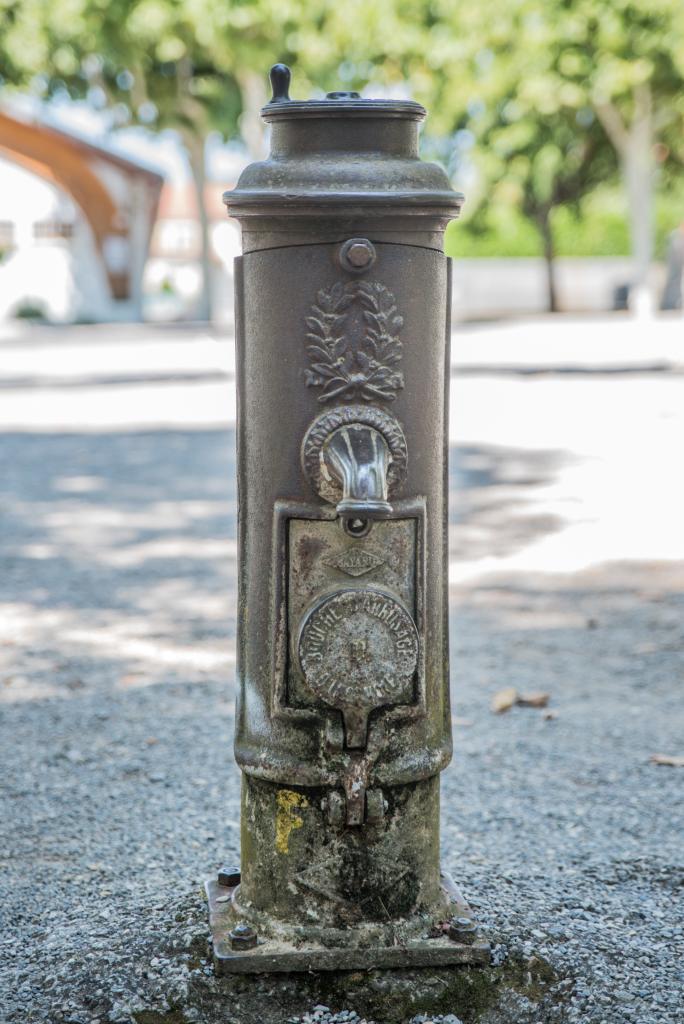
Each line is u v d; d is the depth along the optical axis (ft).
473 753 12.85
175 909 9.04
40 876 9.88
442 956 8.17
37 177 115.96
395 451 8.00
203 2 84.64
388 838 8.27
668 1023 7.65
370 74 88.74
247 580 8.32
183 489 28.53
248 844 8.48
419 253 8.01
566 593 19.40
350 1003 7.85
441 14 83.66
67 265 117.80
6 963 8.40
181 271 141.79
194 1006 7.79
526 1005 7.84
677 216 145.07
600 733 13.39
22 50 87.92
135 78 94.84
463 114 97.66
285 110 7.88
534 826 10.90
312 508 8.02
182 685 15.14
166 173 117.80
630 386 47.88
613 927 8.87
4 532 24.21
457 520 24.85
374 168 7.78
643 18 79.51
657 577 20.29
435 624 8.38
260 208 7.83
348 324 7.92
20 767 12.41
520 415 40.29
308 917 8.25
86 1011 7.75
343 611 7.94
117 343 81.71
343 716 8.07
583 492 27.40
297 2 84.79
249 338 8.13
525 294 129.39
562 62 81.00
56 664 16.02
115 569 21.25
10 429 39.14
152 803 11.45
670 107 90.79
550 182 118.32
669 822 10.98
